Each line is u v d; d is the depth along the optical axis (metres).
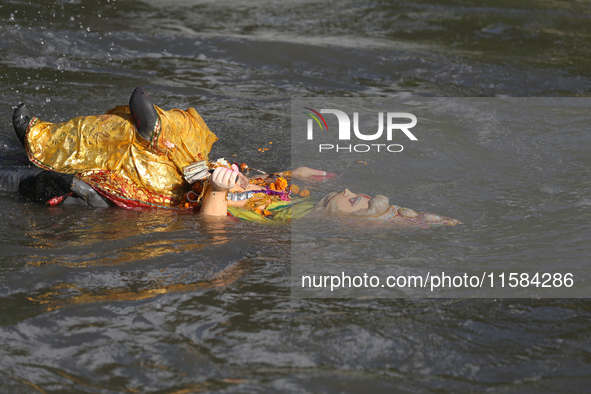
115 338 6.14
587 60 22.72
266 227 9.55
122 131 10.18
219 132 14.39
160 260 8.02
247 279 7.59
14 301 6.81
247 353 5.93
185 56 20.86
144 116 9.91
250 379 5.49
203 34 22.66
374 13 29.58
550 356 6.00
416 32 26.09
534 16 30.09
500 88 19.44
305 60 20.98
